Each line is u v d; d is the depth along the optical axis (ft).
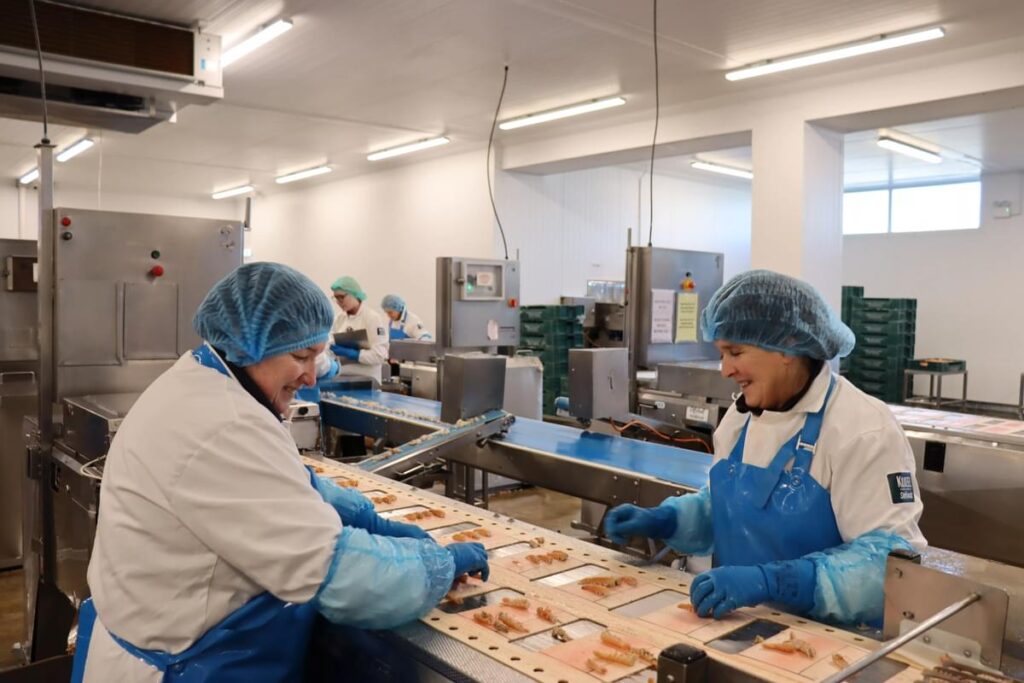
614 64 16.52
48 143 9.27
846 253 31.96
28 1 11.19
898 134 22.24
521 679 3.27
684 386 12.21
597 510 12.35
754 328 4.32
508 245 25.26
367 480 6.68
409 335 22.17
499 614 3.93
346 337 16.06
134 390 9.91
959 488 8.34
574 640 3.64
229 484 3.56
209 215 38.91
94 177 32.30
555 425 9.51
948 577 3.22
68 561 8.68
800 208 17.71
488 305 14.55
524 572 4.56
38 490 9.48
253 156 27.73
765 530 4.37
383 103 19.97
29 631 9.68
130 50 12.12
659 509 5.03
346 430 11.16
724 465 4.74
